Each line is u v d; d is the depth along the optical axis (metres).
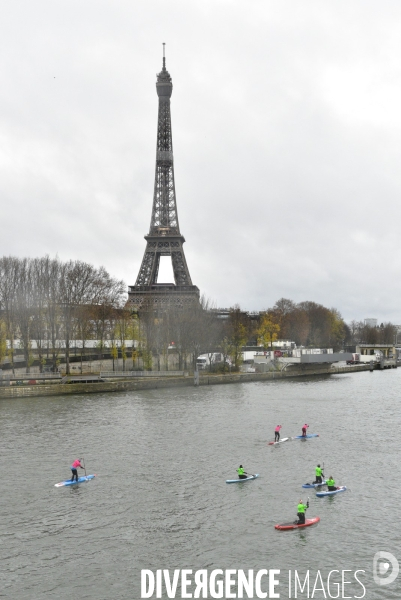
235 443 111.44
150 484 86.19
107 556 63.44
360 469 94.19
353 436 118.75
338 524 71.50
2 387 165.75
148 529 70.12
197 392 184.62
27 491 83.25
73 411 144.25
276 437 113.62
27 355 188.62
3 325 194.38
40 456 100.94
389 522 72.12
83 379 182.62
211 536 68.12
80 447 107.06
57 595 55.78
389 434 120.88
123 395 174.75
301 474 91.50
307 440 114.94
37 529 70.31
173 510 75.94
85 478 87.75
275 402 164.12
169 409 149.00
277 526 70.00
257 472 92.38
